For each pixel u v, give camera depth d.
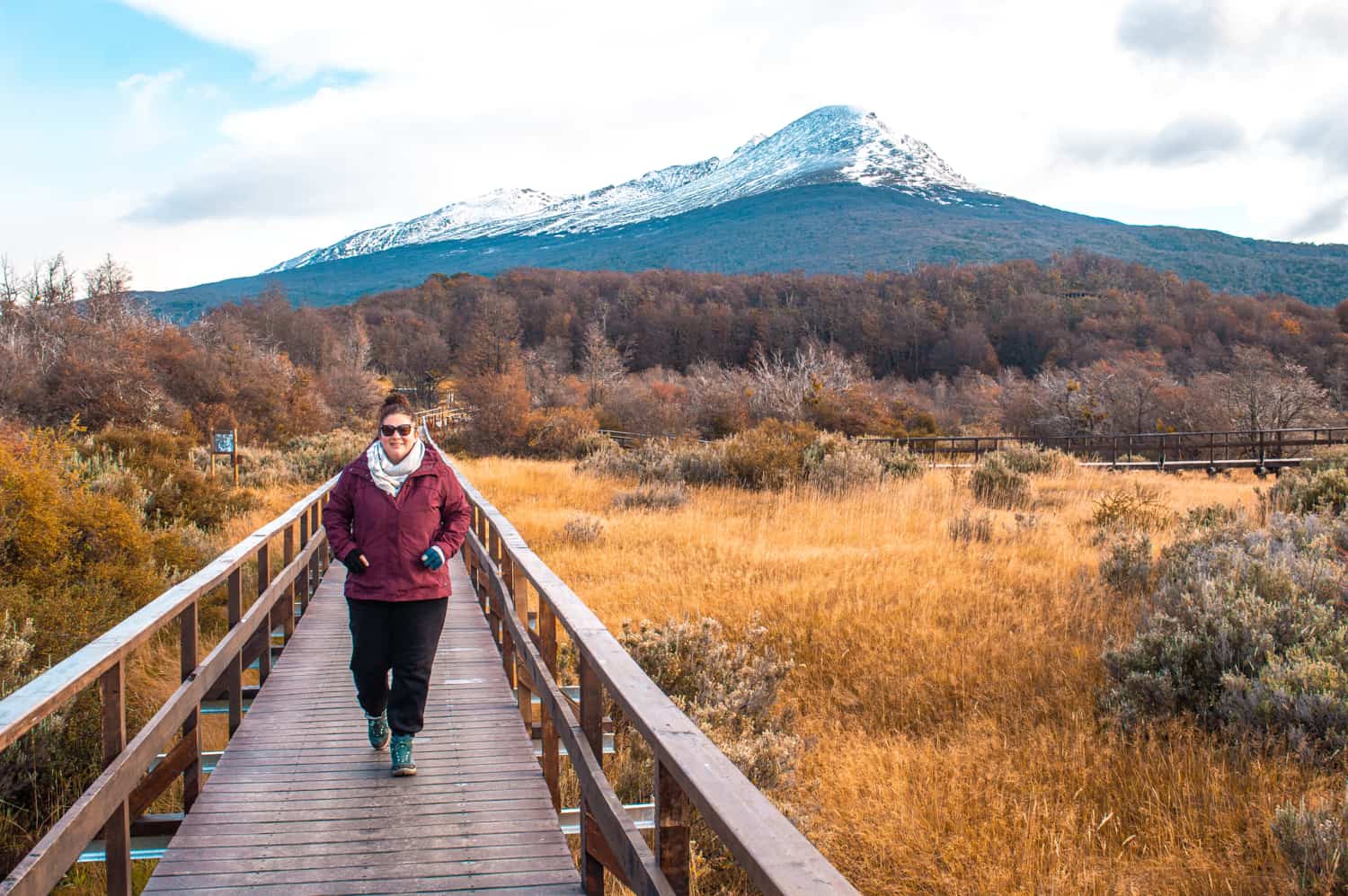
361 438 36.00
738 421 39.94
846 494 18.83
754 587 10.77
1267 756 6.09
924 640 8.76
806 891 1.44
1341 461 18.38
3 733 2.21
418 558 4.44
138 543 9.68
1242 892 4.72
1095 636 8.71
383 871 3.55
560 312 117.19
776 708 7.45
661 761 2.34
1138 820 5.60
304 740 5.07
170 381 36.88
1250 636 7.05
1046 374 48.25
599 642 3.12
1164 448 31.61
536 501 19.03
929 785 5.98
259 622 5.75
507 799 4.27
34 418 30.39
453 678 6.36
